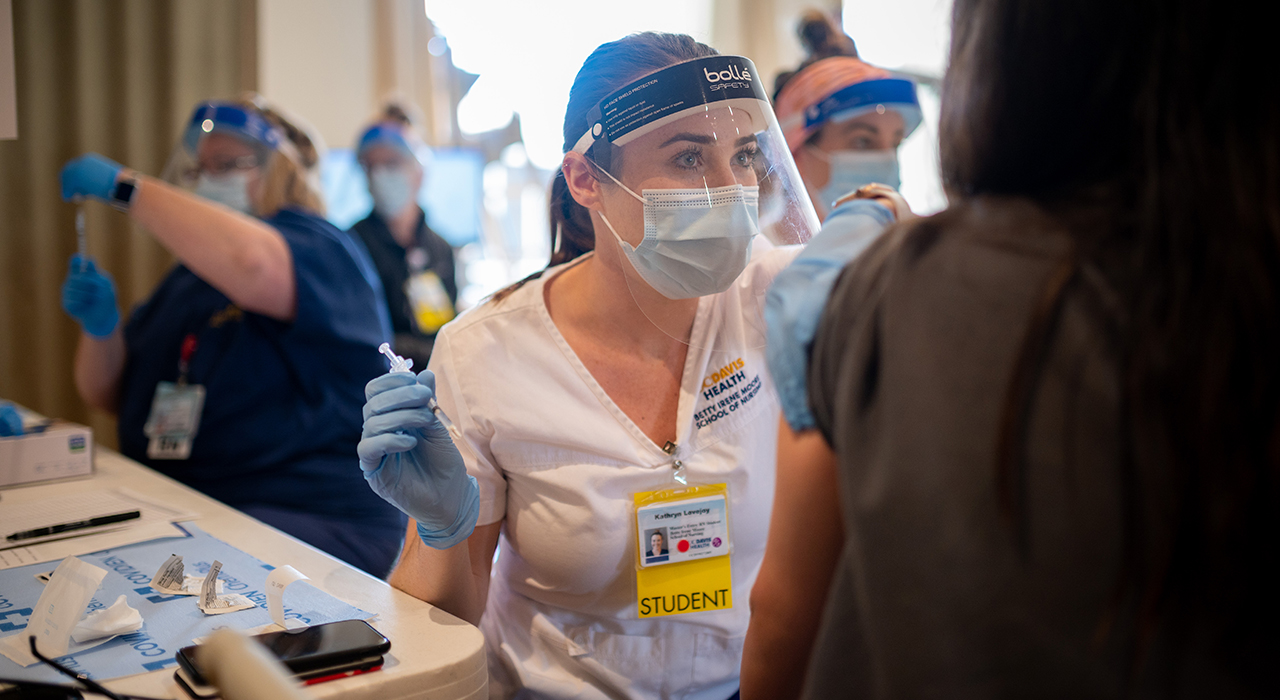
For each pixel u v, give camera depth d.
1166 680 0.39
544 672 1.09
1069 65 0.47
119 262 3.22
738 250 0.98
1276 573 0.38
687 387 1.08
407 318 3.31
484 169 3.96
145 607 0.89
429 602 0.96
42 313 3.11
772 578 0.70
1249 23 0.41
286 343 1.88
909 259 0.49
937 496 0.44
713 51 1.04
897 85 1.79
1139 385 0.40
